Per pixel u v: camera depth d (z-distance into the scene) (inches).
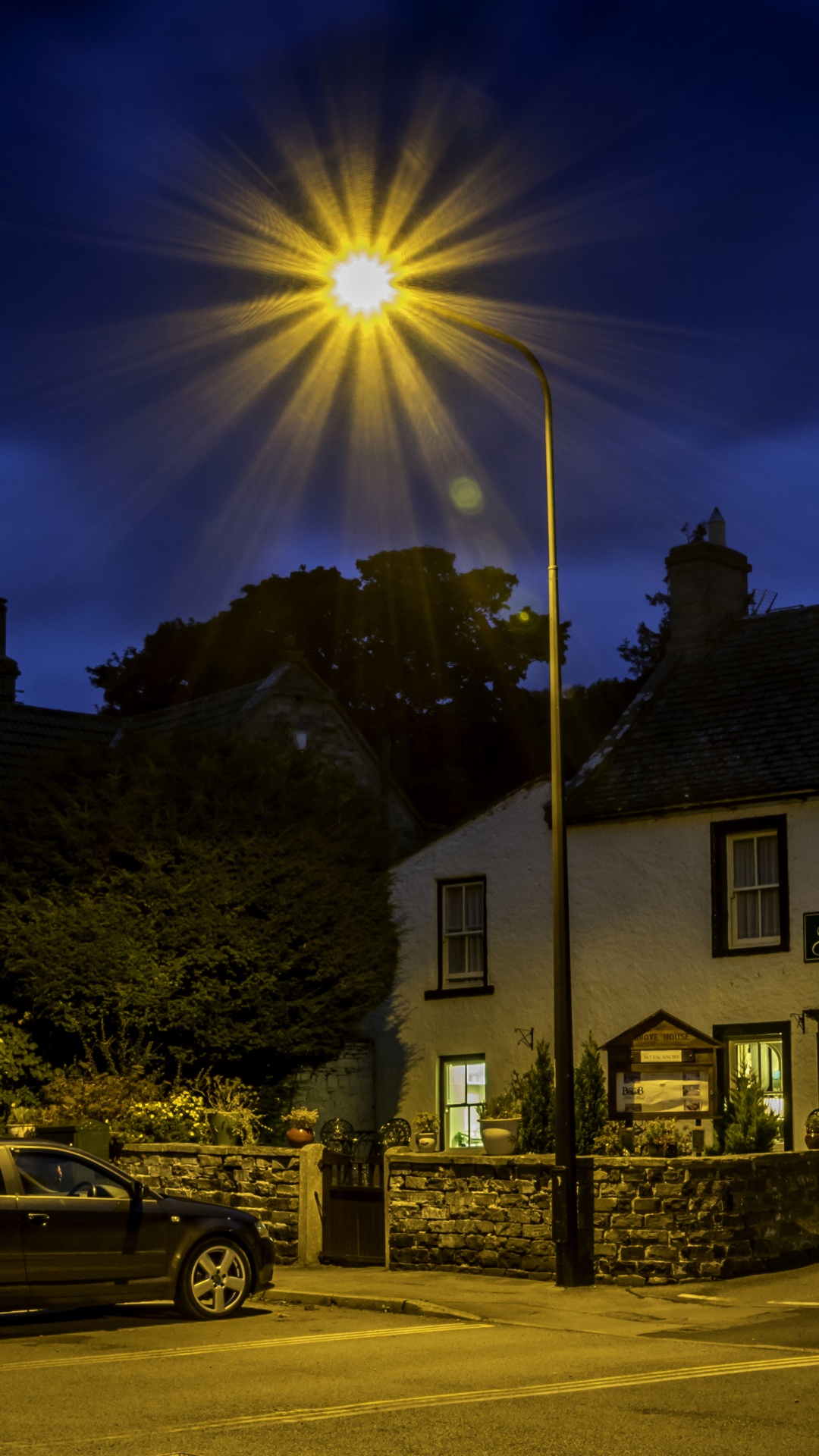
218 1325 552.1
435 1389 415.5
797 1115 892.0
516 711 2052.2
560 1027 639.8
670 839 979.3
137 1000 874.1
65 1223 531.5
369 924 972.6
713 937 945.5
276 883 939.3
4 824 947.3
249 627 2055.9
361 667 2030.0
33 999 895.7
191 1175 775.1
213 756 973.8
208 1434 353.1
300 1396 405.1
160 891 906.7
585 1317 565.6
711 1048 906.1
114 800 924.6
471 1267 683.4
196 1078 920.3
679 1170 643.5
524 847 1047.0
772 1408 384.8
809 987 898.1
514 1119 722.2
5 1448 338.3
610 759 1042.1
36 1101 892.6
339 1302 606.5
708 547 1098.7
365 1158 753.0
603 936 1000.2
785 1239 678.5
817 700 977.5
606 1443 341.7
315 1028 934.4
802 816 921.5
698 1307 586.6
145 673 2065.7
